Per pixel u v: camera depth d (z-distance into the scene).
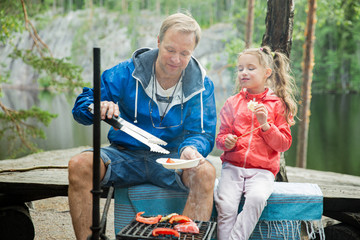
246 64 2.33
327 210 2.18
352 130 13.10
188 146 1.99
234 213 1.98
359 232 2.16
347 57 24.19
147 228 1.57
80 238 1.77
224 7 25.70
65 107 18.91
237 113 2.29
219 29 23.36
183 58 2.01
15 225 2.12
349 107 19.27
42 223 2.80
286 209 2.05
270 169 2.16
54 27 28.69
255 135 2.18
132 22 24.19
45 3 11.04
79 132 13.08
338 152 9.91
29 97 23.47
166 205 2.05
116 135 2.14
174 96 2.14
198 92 2.13
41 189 2.20
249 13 8.42
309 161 8.96
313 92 25.38
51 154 4.72
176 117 2.14
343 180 4.21
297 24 7.43
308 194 2.07
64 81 8.01
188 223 1.59
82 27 27.55
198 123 2.14
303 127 7.00
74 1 31.66
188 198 1.93
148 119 2.13
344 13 8.52
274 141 2.10
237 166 2.17
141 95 2.14
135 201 2.05
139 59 2.15
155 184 2.10
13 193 2.20
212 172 1.92
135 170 2.08
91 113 1.98
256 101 2.31
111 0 29.95
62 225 2.77
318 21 8.75
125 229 1.55
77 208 1.79
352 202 2.17
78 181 1.80
